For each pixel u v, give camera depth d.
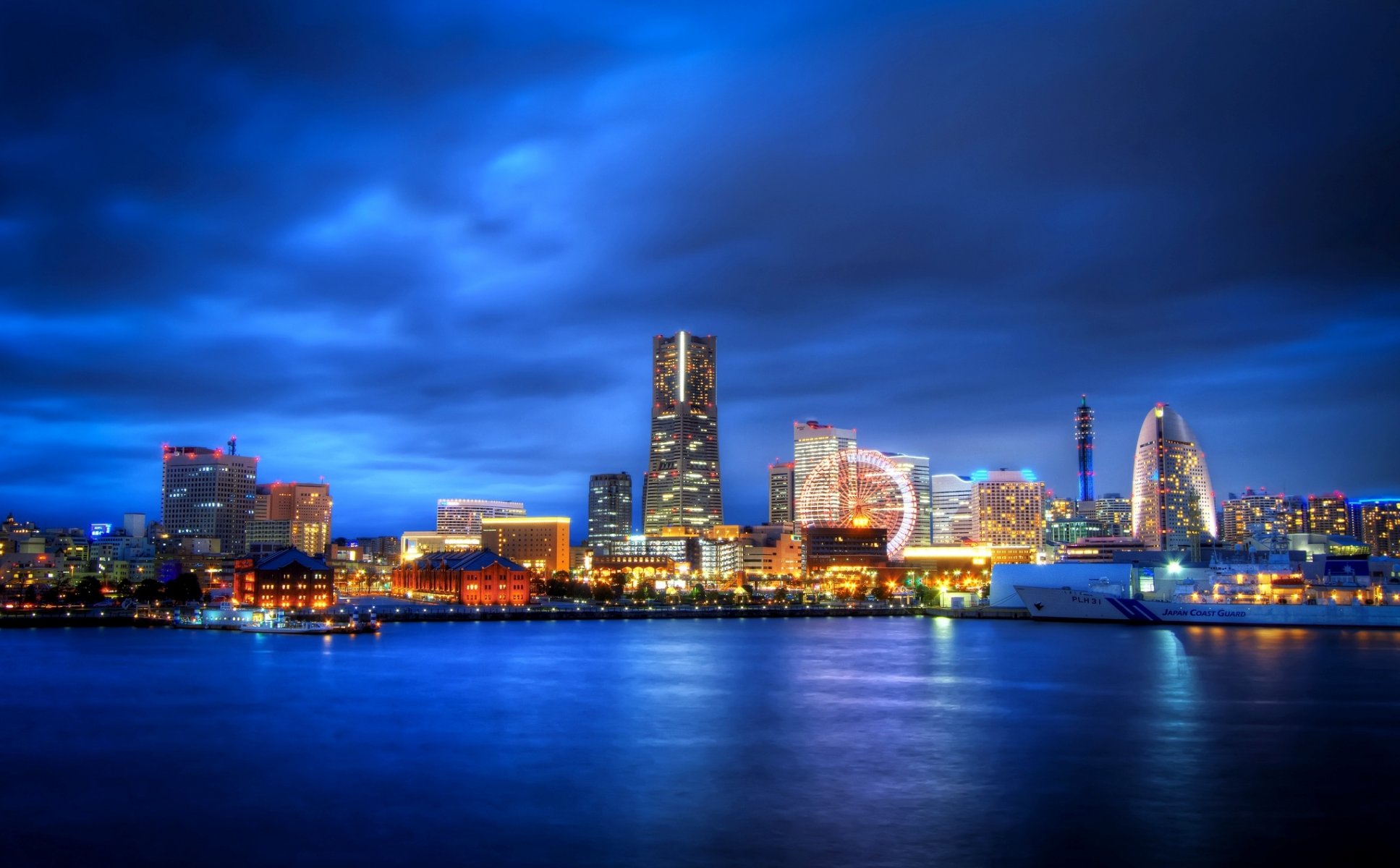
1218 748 143.25
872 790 120.56
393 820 108.81
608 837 103.19
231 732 156.00
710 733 155.62
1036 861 95.94
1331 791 119.31
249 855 98.44
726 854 98.12
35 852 99.69
